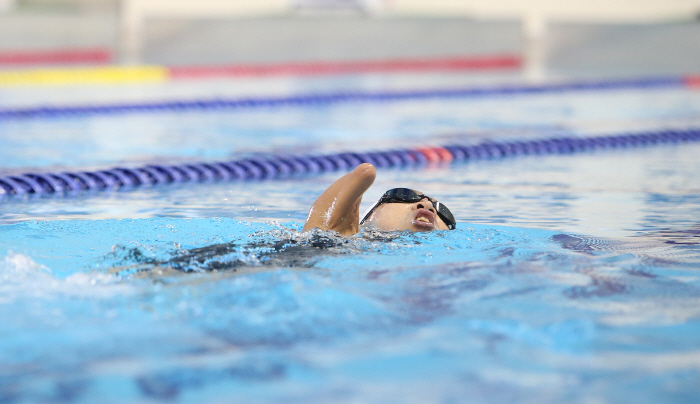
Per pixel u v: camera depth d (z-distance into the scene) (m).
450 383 3.94
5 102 25.27
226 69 39.47
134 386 3.89
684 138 18.61
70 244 7.04
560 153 16.45
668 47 45.84
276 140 18.00
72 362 4.20
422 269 5.96
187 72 38.53
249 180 12.86
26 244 7.01
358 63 44.88
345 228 6.97
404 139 18.23
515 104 27.41
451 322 4.80
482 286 5.55
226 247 6.43
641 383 3.93
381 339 4.53
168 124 21.22
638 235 7.92
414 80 36.22
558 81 35.38
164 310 4.98
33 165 13.76
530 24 49.78
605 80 35.50
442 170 13.99
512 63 46.62
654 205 10.00
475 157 15.93
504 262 6.25
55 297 5.23
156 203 10.48
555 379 3.99
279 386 3.89
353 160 14.88
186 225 8.11
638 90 32.88
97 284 5.48
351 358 4.24
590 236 7.82
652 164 14.49
